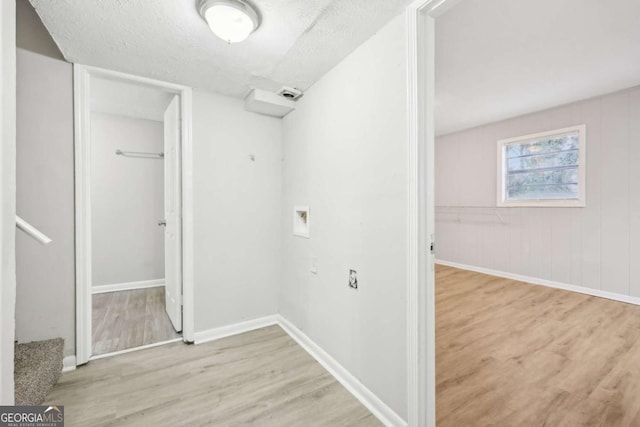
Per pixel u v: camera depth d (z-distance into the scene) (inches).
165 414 54.2
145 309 107.6
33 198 65.6
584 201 126.8
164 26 54.2
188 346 80.7
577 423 51.8
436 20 70.0
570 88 112.4
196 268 83.7
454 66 93.8
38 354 59.3
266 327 95.0
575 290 129.8
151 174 139.1
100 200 128.2
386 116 54.1
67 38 58.2
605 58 89.3
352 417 54.3
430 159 49.0
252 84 80.0
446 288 134.6
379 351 55.6
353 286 62.9
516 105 131.5
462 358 73.1
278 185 99.0
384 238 54.6
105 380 64.5
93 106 117.6
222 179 88.0
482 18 69.4
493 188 161.3
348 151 64.8
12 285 29.2
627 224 116.0
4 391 28.0
